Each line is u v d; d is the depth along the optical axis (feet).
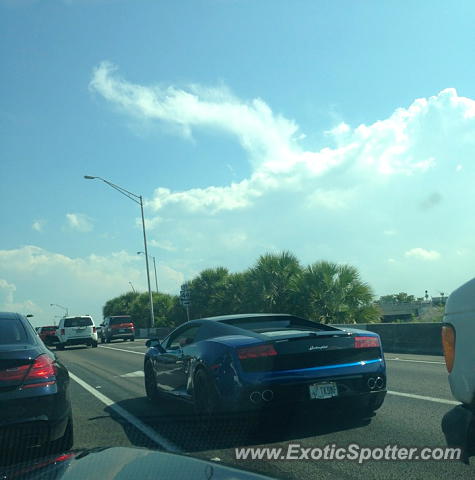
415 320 90.94
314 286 80.64
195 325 25.35
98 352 79.00
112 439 20.54
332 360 20.70
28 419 16.30
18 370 16.63
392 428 20.27
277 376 19.72
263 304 85.61
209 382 20.93
